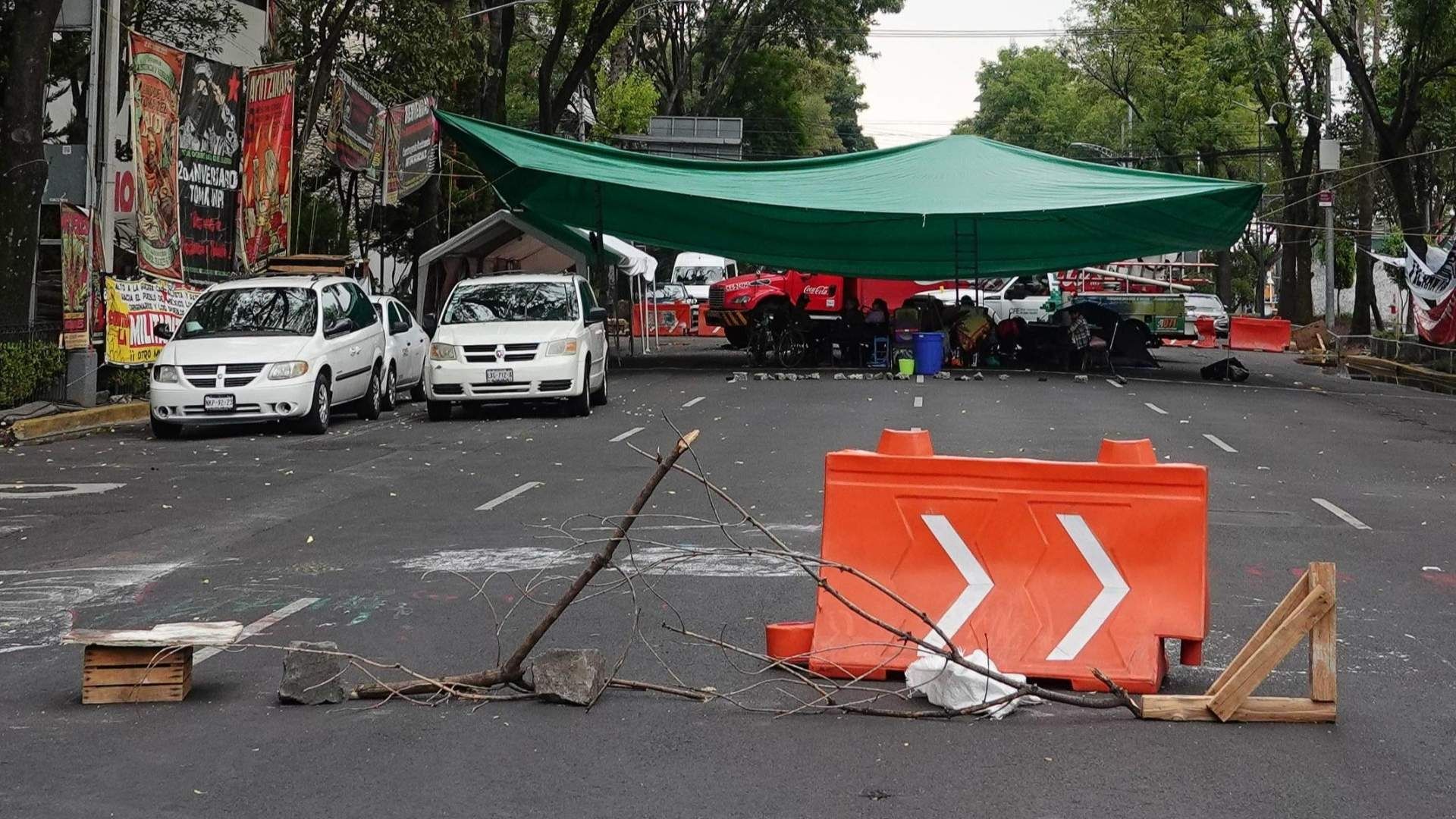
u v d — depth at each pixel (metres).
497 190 34.78
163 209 22.80
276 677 7.16
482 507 12.62
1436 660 7.40
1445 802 5.27
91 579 9.59
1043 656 6.91
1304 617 6.31
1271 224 51.34
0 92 23.58
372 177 30.77
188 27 29.30
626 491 13.52
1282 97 52.47
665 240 37.00
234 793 5.41
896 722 6.37
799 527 11.40
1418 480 14.80
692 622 8.17
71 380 21.02
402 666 7.18
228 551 10.56
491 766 5.73
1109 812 5.16
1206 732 6.19
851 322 34.50
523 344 20.97
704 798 5.34
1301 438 18.84
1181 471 7.00
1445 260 31.91
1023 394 25.38
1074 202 30.56
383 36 30.00
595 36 39.12
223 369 18.48
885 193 31.75
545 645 7.66
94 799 5.36
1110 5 60.72
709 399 24.42
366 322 21.66
